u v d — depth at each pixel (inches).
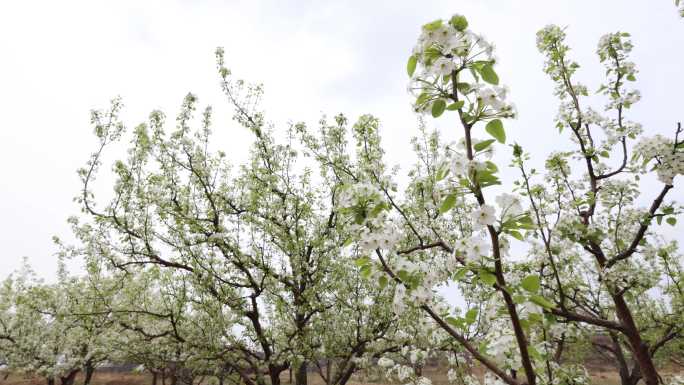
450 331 116.0
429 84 106.3
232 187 451.2
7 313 678.5
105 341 430.3
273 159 453.4
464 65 102.1
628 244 243.0
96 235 392.2
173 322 381.7
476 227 99.6
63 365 512.4
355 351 353.7
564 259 238.1
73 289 459.8
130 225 400.5
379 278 120.6
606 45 248.5
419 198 278.8
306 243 401.4
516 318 97.0
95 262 398.0
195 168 423.8
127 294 438.6
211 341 374.3
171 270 406.0
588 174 268.8
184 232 383.2
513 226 100.0
